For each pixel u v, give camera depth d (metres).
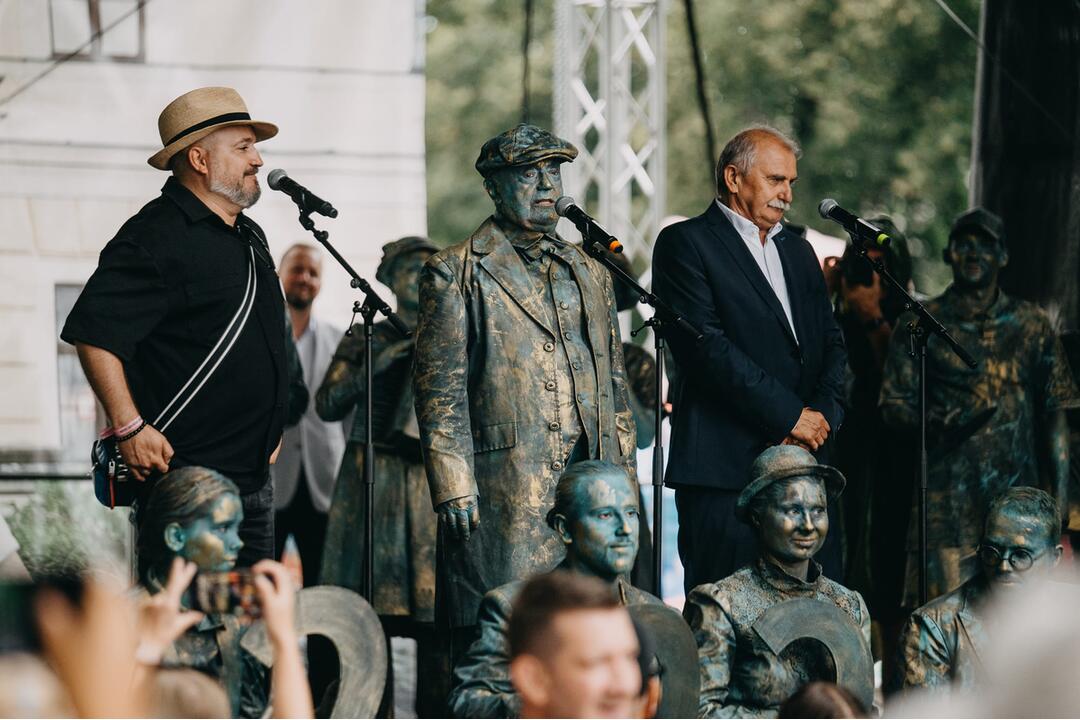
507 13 44.88
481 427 12.91
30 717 8.54
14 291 17.36
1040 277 18.42
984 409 16.41
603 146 24.09
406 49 18.27
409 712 16.70
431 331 12.88
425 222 18.50
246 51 17.81
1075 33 18.39
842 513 16.81
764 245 14.34
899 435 16.77
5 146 17.27
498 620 11.59
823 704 9.07
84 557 16.95
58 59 17.33
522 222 13.08
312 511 18.27
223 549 11.03
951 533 16.36
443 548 12.95
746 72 42.00
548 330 13.01
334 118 18.16
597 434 13.02
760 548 12.47
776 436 13.72
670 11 42.25
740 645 12.28
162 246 12.73
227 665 11.22
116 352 12.46
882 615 16.77
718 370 13.70
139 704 9.55
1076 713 7.56
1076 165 18.39
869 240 14.93
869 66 41.88
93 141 17.41
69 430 17.47
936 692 12.65
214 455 12.77
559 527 11.86
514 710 11.27
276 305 13.26
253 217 18.34
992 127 18.80
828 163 41.34
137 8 17.45
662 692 11.43
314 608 11.20
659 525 13.70
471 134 44.09
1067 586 10.24
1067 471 16.69
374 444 16.53
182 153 13.05
